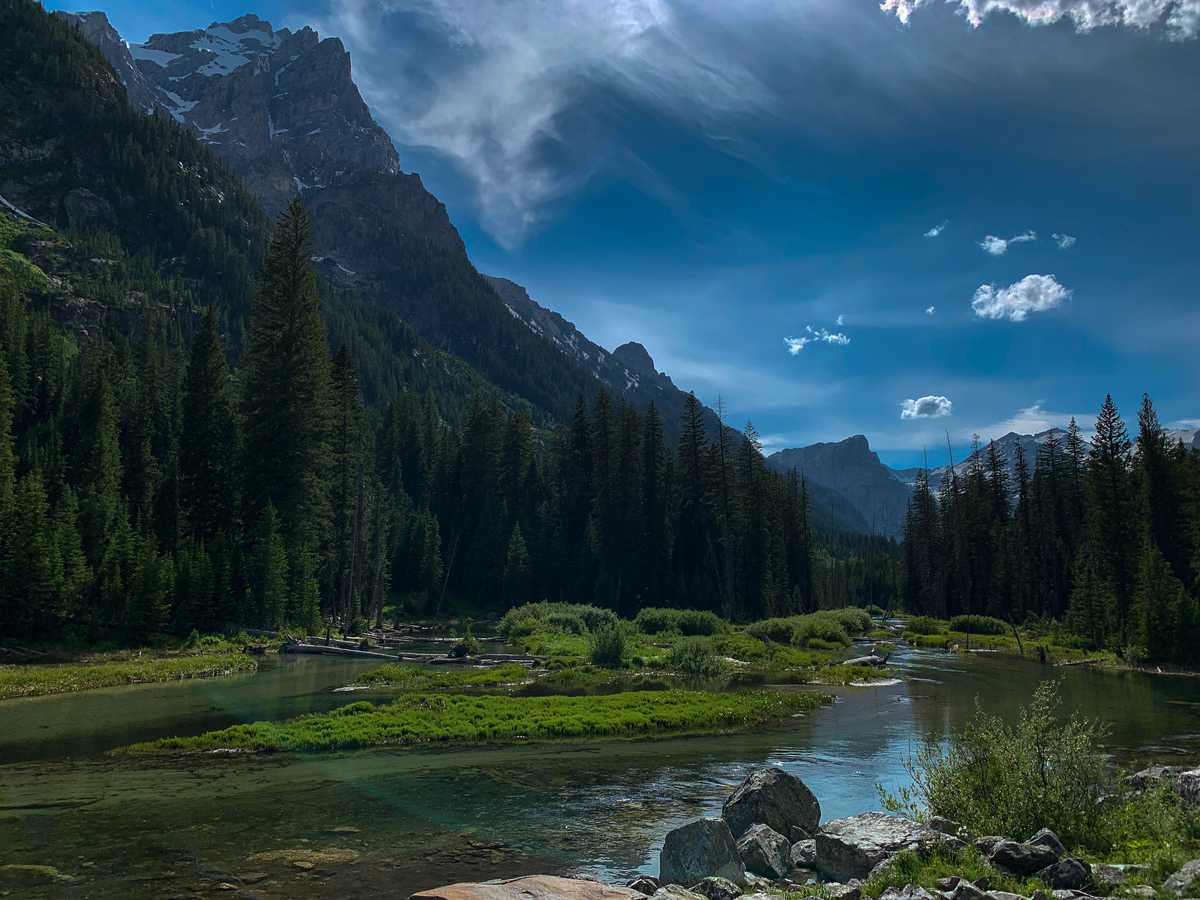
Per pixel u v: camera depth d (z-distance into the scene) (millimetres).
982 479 102500
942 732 23438
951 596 103000
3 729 21625
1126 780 13414
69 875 10281
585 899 7910
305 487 60438
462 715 23812
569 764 18562
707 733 23156
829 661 48250
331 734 20516
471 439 111625
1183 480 65062
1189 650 45500
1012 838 10219
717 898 9211
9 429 56812
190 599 47125
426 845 12094
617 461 92688
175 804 14172
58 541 43906
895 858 9367
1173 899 6992
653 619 68750
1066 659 52125
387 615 84562
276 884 10070
